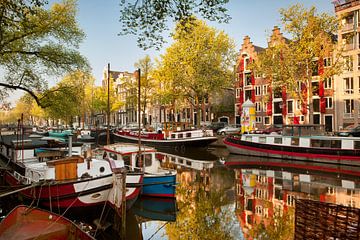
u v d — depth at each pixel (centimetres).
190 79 3434
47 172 1098
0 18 1057
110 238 972
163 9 933
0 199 1378
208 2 931
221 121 4941
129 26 979
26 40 1555
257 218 1127
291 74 2819
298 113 3928
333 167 2141
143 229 1058
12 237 770
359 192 1455
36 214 835
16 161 1620
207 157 2745
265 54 2939
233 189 1583
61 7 1620
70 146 1495
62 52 1652
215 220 1125
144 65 4016
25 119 7100
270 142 2575
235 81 4678
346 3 3453
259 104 4403
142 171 1359
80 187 1074
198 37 3356
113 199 1084
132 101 4500
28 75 1575
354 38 3419
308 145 2350
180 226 1080
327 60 3619
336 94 3562
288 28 2698
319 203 546
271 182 1727
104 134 4203
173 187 1405
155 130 3931
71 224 793
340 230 518
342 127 3459
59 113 1761
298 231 566
